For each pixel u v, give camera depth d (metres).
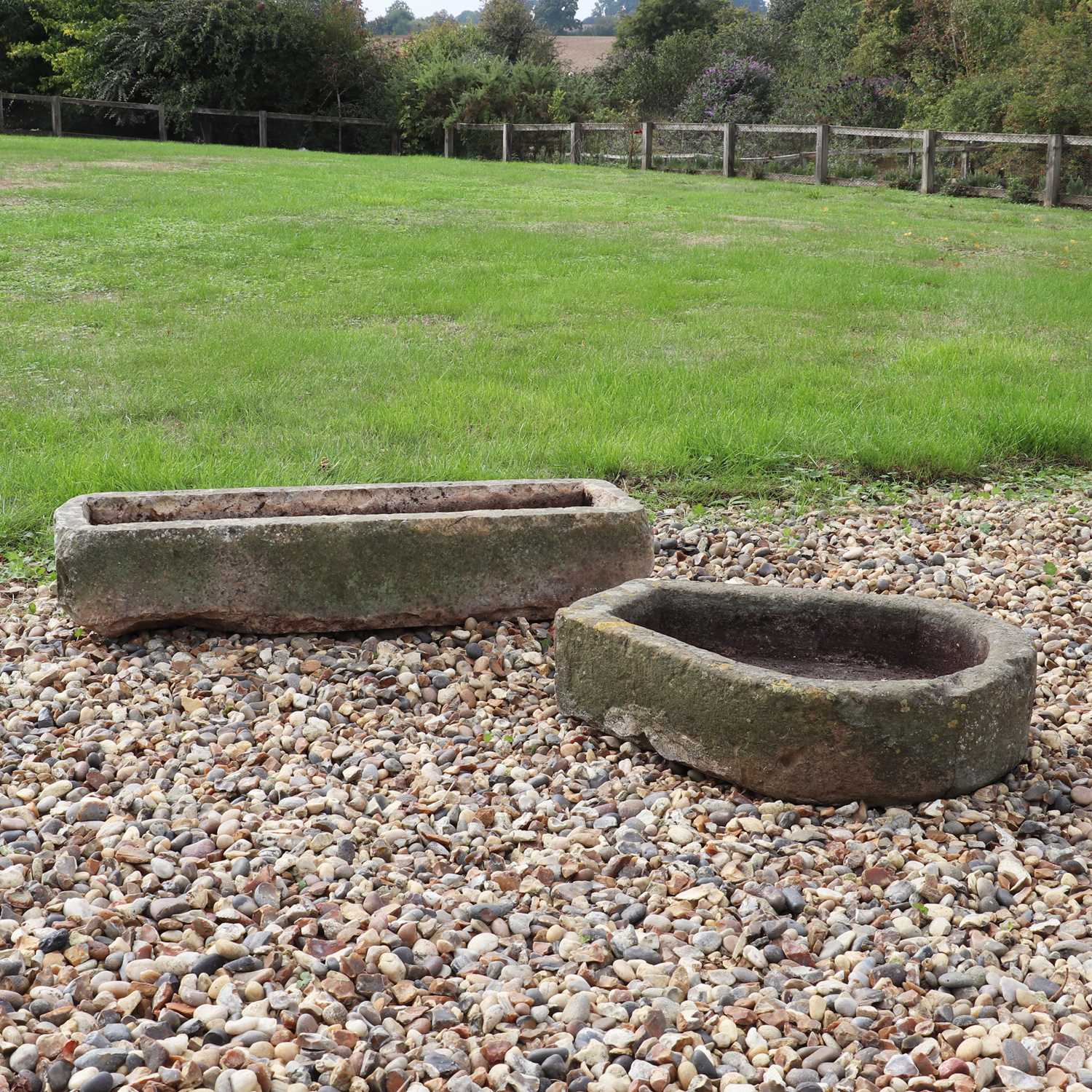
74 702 4.16
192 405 7.63
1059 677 4.57
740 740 3.59
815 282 12.30
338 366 8.70
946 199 20.78
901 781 3.53
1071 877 3.19
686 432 7.16
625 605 4.25
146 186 18.06
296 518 4.70
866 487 6.88
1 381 8.18
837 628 4.36
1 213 14.94
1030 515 6.44
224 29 32.41
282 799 3.58
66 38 35.06
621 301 11.28
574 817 3.52
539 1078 2.39
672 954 2.84
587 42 81.19
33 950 2.76
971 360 9.16
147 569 4.57
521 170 24.59
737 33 40.56
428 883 3.16
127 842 3.27
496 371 8.66
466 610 4.82
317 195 18.09
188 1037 2.50
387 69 35.38
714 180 23.98
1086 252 14.94
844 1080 2.44
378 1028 2.53
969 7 28.98
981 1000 2.68
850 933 2.92
